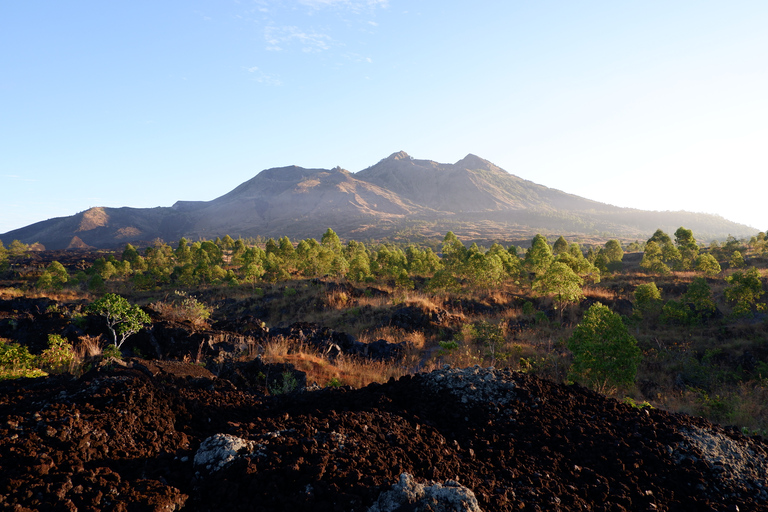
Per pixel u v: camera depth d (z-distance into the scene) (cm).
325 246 6438
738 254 4625
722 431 648
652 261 4716
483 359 1648
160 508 346
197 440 513
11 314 1945
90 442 431
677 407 1270
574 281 2681
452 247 7212
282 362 1152
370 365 1467
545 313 2839
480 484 443
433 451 504
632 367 1198
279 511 360
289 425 533
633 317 2634
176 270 5138
